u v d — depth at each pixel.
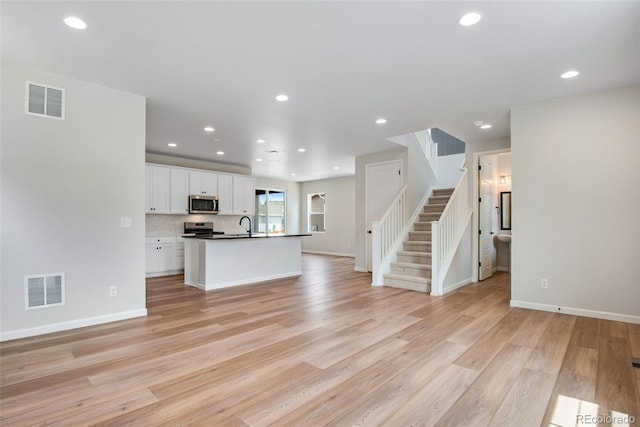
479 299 4.48
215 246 5.27
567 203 3.71
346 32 2.43
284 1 2.06
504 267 6.93
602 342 2.88
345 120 4.55
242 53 2.74
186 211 6.85
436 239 4.78
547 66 2.96
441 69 3.04
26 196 2.98
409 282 5.17
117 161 3.48
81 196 3.26
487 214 6.24
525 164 3.96
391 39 2.53
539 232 3.88
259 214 10.48
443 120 4.57
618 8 2.13
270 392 2.08
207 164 7.56
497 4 2.10
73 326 3.22
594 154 3.56
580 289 3.64
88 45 2.61
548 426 1.75
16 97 2.94
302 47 2.65
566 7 2.13
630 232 3.39
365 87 3.45
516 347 2.79
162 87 3.43
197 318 3.64
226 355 2.64
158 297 4.64
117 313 3.50
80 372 2.34
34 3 2.06
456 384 2.18
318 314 3.79
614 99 3.47
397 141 5.93
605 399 2.00
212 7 2.12
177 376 2.29
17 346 2.79
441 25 2.34
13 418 1.80
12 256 2.92
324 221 10.77
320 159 7.38
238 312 3.88
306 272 6.95
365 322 3.49
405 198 6.23
